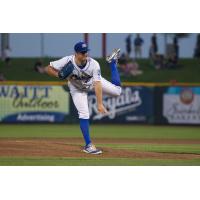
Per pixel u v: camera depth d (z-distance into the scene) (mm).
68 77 33219
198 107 65500
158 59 78250
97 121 66062
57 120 66250
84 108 33656
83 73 32719
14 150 33812
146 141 46938
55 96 66125
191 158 33406
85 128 33719
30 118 66250
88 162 31016
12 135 51062
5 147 34500
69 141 45406
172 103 65875
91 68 32688
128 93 66125
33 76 76938
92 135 52688
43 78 76750
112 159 32156
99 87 32625
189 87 65562
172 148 39438
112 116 66125
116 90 34375
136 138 49906
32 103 66125
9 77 76312
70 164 30312
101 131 57281
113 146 41000
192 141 47688
